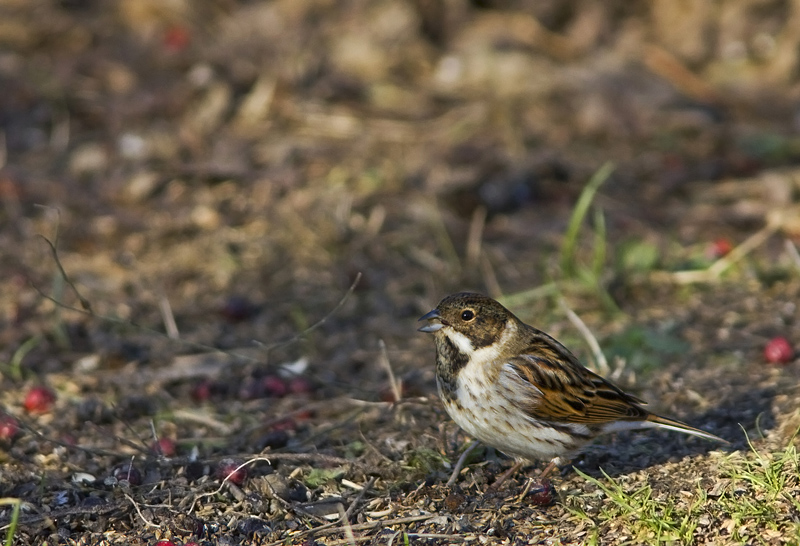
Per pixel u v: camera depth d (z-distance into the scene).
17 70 16.97
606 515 7.50
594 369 10.10
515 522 7.58
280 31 17.98
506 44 17.95
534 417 7.89
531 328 8.37
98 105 16.20
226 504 7.94
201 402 9.95
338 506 7.87
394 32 18.08
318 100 16.56
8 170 14.55
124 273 12.75
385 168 14.85
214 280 12.66
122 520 7.74
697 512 7.38
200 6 18.70
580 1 18.75
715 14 18.75
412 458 8.41
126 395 10.01
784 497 7.39
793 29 18.19
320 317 11.91
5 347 11.00
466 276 12.73
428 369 10.52
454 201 14.26
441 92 16.98
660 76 17.36
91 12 18.98
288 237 13.50
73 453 8.77
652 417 8.15
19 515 7.75
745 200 14.20
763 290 11.97
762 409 9.02
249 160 15.04
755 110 16.73
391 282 12.66
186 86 16.59
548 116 16.44
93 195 14.26
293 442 8.96
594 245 13.27
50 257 12.93
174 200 14.26
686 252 13.00
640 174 15.04
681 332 10.99
